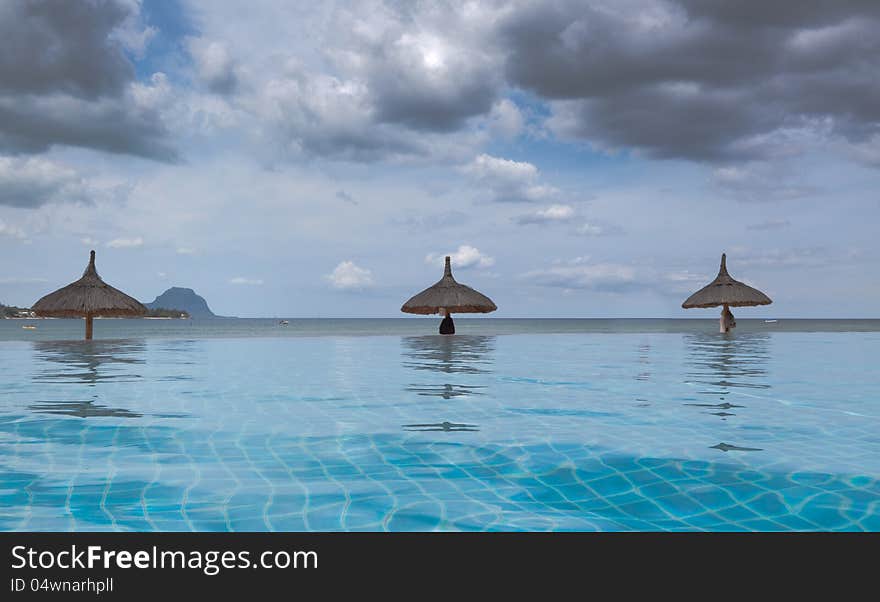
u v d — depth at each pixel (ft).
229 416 18.48
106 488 11.23
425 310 66.64
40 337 107.04
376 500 10.71
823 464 12.92
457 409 19.85
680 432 16.16
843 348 49.67
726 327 71.20
